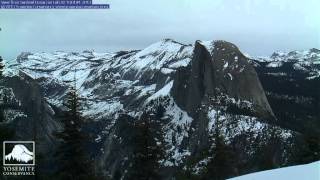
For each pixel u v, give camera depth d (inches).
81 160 1437.0
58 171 1430.9
